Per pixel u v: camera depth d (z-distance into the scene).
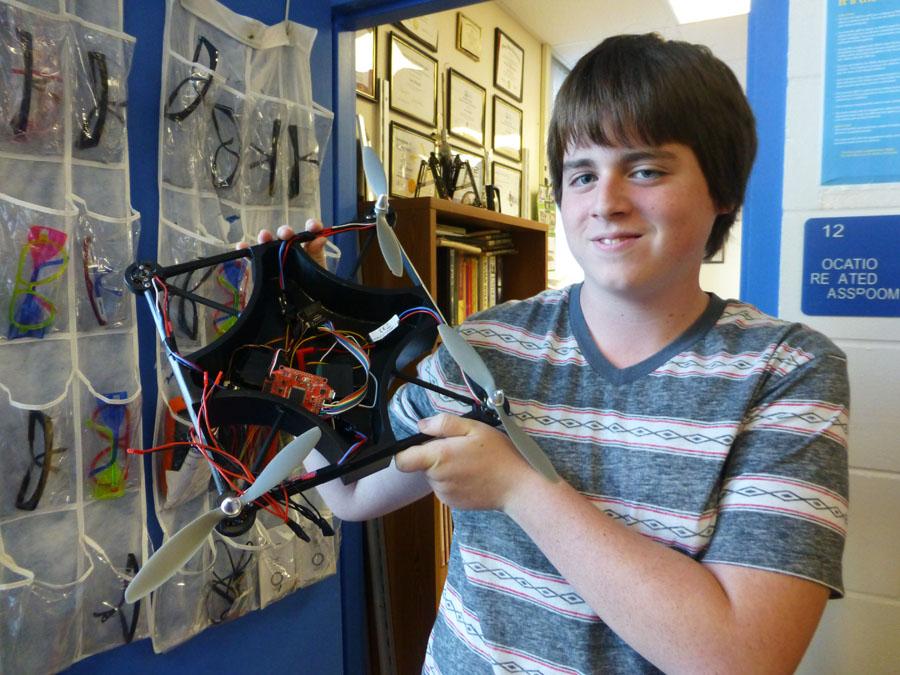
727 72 0.57
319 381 0.62
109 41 0.89
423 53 1.85
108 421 0.92
